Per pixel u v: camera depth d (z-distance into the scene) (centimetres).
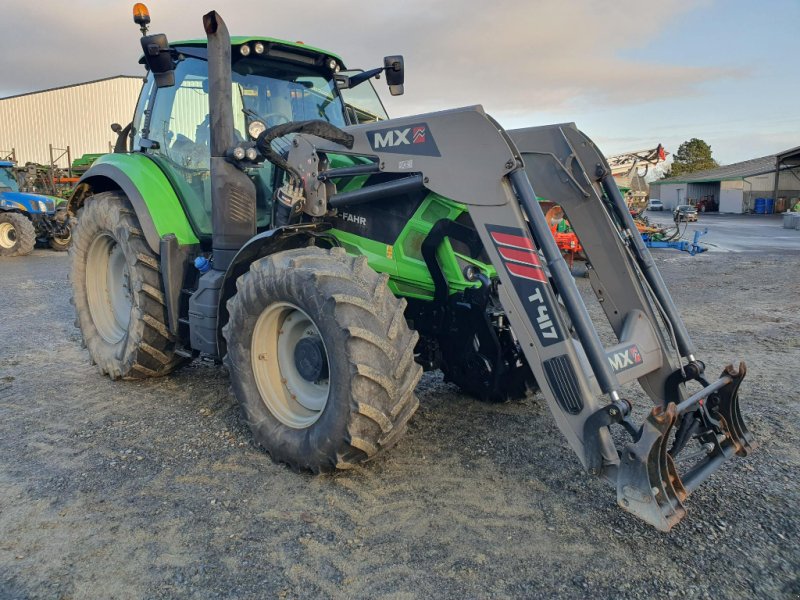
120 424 385
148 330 432
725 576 233
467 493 297
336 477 313
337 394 284
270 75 423
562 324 267
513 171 275
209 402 422
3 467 327
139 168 444
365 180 351
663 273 1130
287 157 357
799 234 2292
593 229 337
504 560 244
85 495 296
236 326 333
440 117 298
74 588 229
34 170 2095
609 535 260
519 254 276
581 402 263
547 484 305
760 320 688
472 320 365
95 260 494
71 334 627
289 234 330
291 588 229
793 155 4962
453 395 432
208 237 424
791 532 261
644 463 238
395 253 351
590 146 341
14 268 1192
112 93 3350
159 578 235
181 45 434
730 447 287
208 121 412
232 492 299
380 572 237
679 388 318
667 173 8731
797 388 443
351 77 470
